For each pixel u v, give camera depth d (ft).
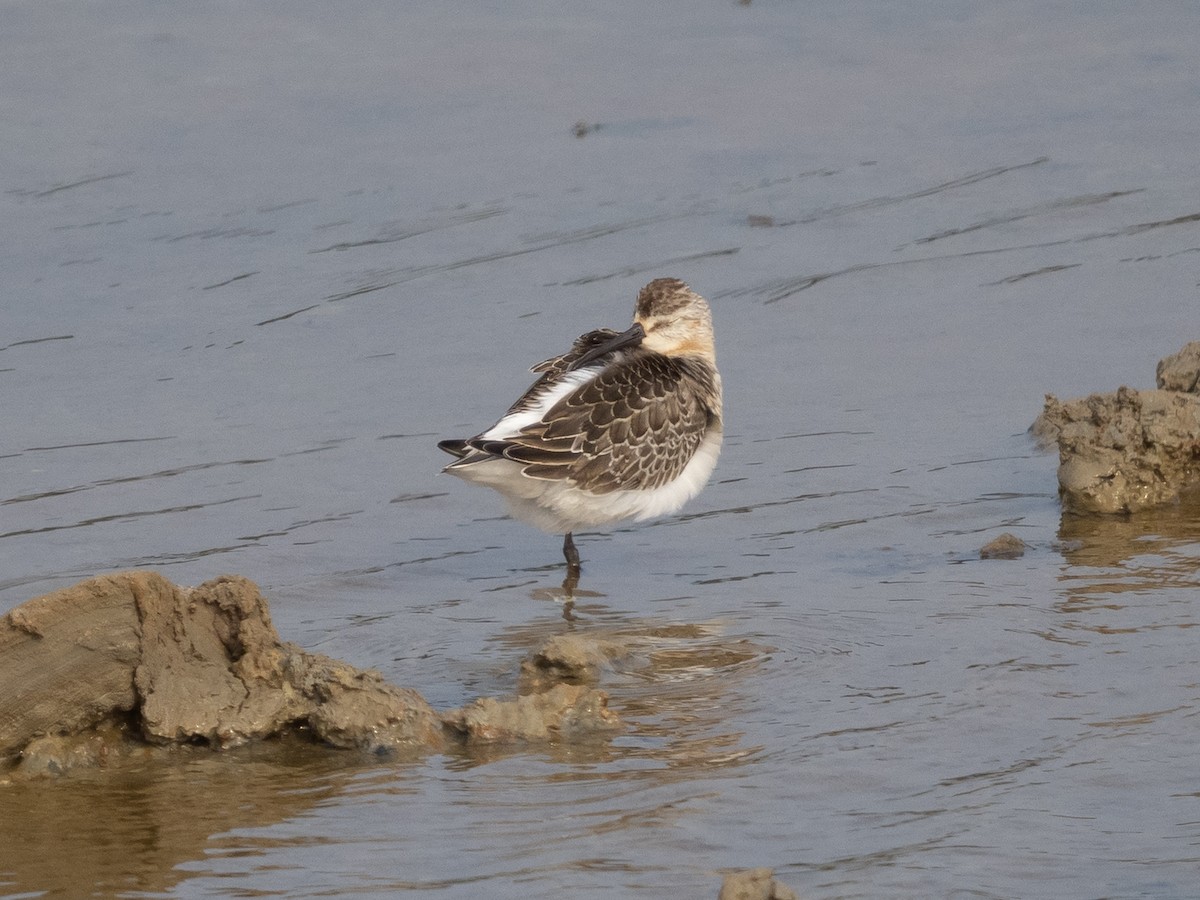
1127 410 47.16
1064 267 66.18
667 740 32.91
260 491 50.31
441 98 84.07
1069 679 34.83
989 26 92.89
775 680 36.01
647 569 45.11
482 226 71.61
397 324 63.21
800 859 27.40
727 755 31.99
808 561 44.47
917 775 30.55
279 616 41.70
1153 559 42.65
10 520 48.03
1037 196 73.10
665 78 86.63
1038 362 57.77
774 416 54.90
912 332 61.21
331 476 51.47
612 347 48.57
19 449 53.01
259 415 55.77
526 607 42.39
